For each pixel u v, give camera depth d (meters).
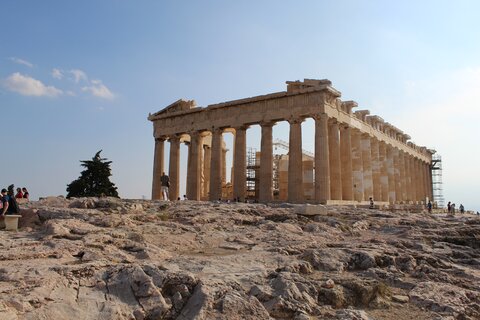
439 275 14.66
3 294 9.11
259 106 58.91
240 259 14.37
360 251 15.98
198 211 27.25
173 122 69.69
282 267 13.21
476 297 12.58
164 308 9.78
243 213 29.11
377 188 67.88
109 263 11.98
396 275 14.08
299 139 54.97
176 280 10.81
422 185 95.81
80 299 9.67
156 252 14.81
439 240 22.83
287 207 35.31
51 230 17.23
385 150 73.00
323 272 13.95
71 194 70.69
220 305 9.86
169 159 69.56
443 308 11.22
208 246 17.72
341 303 11.34
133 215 23.31
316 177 52.38
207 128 64.44
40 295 9.32
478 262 17.88
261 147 57.97
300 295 10.91
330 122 56.69
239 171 59.34
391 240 20.77
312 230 23.53
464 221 31.41
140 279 10.55
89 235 16.31
